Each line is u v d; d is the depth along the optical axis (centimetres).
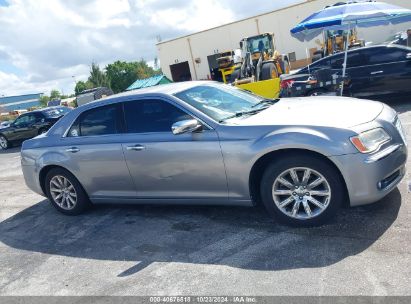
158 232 453
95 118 504
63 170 540
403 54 931
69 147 522
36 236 521
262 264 345
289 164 381
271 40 1759
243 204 420
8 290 390
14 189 827
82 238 481
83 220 542
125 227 488
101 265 402
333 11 877
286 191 394
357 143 354
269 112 429
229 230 422
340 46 1531
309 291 297
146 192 479
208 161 416
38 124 1636
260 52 1658
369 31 2988
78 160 516
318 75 994
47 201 678
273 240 383
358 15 834
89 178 518
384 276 298
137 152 460
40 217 596
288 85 1055
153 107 459
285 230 398
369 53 964
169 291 332
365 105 416
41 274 410
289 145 370
